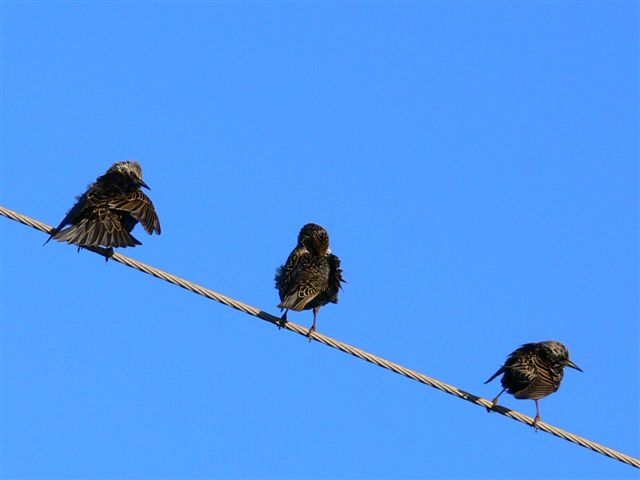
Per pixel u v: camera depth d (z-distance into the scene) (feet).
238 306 52.75
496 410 54.90
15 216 51.26
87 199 52.37
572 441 55.11
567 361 58.13
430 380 54.24
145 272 51.96
